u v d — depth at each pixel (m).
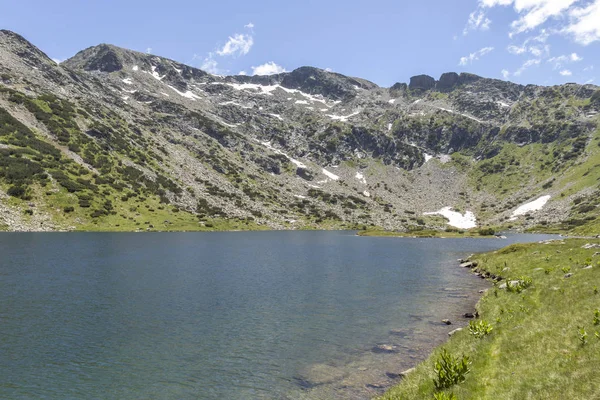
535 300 30.50
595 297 23.78
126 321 34.97
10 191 135.75
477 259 76.62
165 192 194.50
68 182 154.38
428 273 65.81
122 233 139.00
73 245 96.38
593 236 76.69
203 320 35.84
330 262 80.81
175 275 60.34
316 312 39.12
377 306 41.72
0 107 177.75
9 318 34.91
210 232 168.25
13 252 80.44
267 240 140.75
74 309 38.44
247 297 45.72
